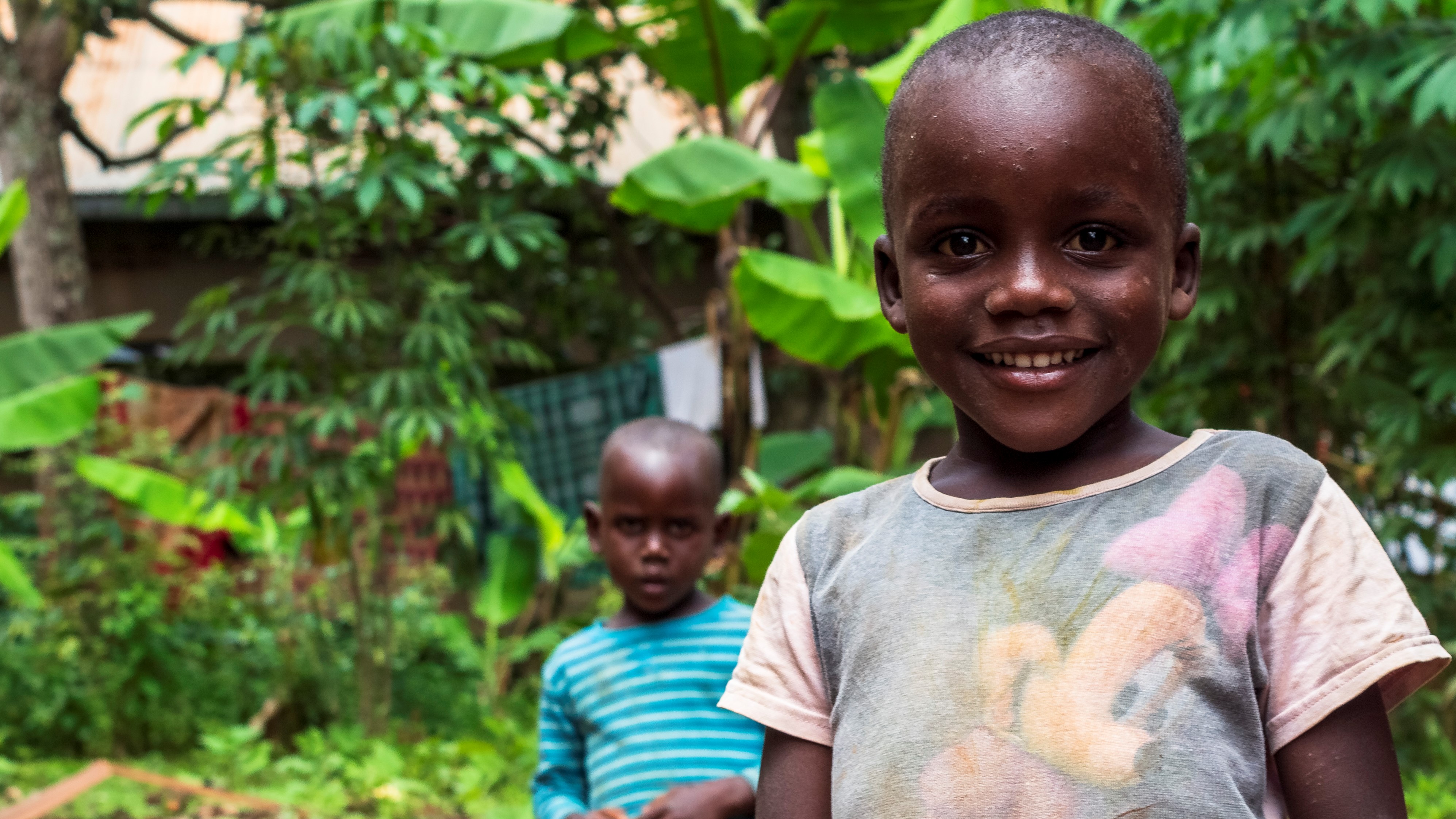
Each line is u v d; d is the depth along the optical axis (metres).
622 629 2.22
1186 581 0.81
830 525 0.99
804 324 3.99
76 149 8.96
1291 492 0.84
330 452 5.57
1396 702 0.85
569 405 7.24
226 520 6.53
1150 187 0.83
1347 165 4.67
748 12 4.74
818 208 7.27
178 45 9.90
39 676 6.11
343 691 6.53
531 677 6.96
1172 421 5.11
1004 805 0.79
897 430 4.68
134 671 6.20
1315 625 0.82
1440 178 3.61
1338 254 4.16
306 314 5.93
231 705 6.50
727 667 2.13
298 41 4.97
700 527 2.20
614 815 1.94
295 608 6.67
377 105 4.56
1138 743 0.78
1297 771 0.81
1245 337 4.85
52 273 7.28
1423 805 4.24
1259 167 4.76
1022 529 0.87
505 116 5.27
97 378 5.64
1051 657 0.81
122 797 4.41
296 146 5.52
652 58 4.84
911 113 0.87
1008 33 0.86
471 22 4.88
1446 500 4.95
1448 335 4.30
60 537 6.70
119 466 6.34
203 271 9.00
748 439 4.79
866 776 0.84
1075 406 0.84
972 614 0.84
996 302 0.83
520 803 4.80
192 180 4.98
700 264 9.42
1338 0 3.24
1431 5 3.72
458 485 7.51
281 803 4.78
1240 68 3.79
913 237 0.87
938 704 0.83
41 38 7.26
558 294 8.01
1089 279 0.83
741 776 1.98
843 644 0.91
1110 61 0.84
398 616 6.77
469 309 5.70
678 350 7.04
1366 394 4.36
